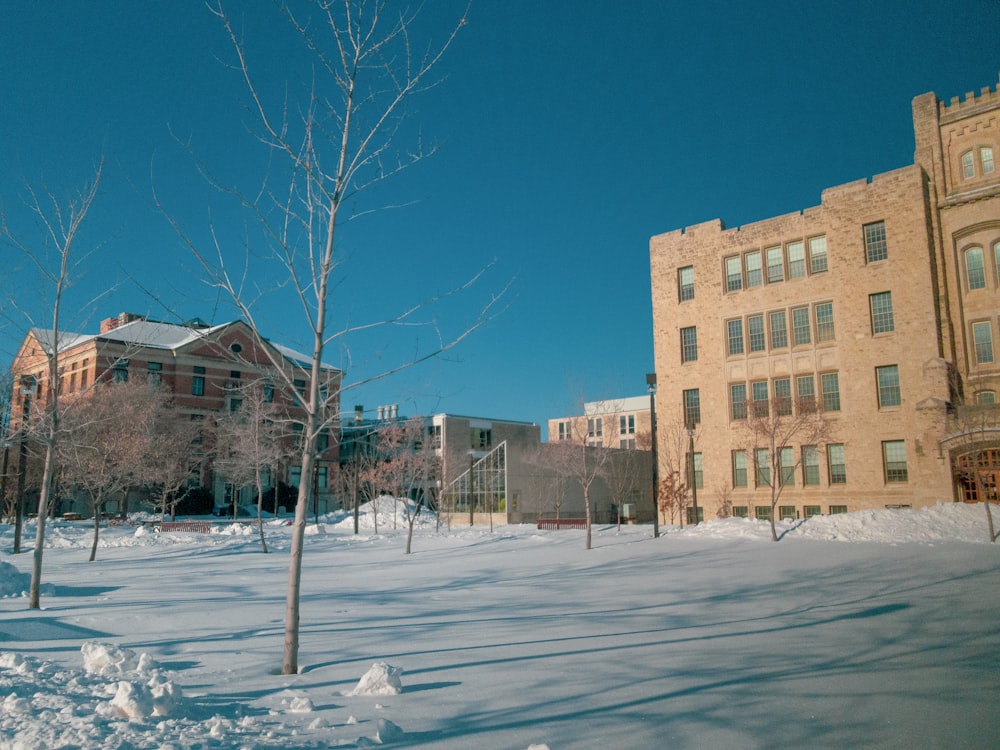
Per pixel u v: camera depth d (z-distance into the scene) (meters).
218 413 67.69
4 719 6.31
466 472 56.75
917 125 39.38
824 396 40.81
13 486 54.38
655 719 6.93
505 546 31.77
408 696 7.91
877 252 39.72
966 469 34.50
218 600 17.14
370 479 47.09
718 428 44.62
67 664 9.72
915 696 7.72
